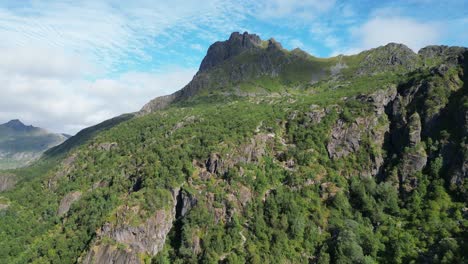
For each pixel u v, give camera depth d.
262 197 168.00
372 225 160.50
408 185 170.62
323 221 161.38
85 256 146.62
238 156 181.25
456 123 173.38
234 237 150.62
